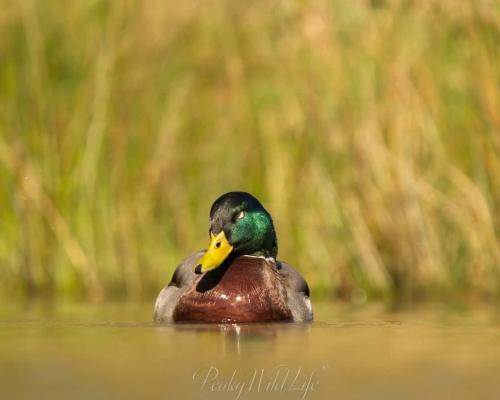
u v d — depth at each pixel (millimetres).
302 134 14664
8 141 14953
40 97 14945
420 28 14586
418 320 11328
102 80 14961
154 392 6996
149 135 14992
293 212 14625
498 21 14336
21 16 15047
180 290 10914
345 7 14695
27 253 15031
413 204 14555
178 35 15234
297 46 14867
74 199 14945
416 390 7113
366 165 14570
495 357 8453
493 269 14469
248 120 14859
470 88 14461
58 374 7621
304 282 11273
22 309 12609
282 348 8883
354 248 14570
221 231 10711
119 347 8977
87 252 14945
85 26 15125
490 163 14453
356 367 7969
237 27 15203
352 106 14609
